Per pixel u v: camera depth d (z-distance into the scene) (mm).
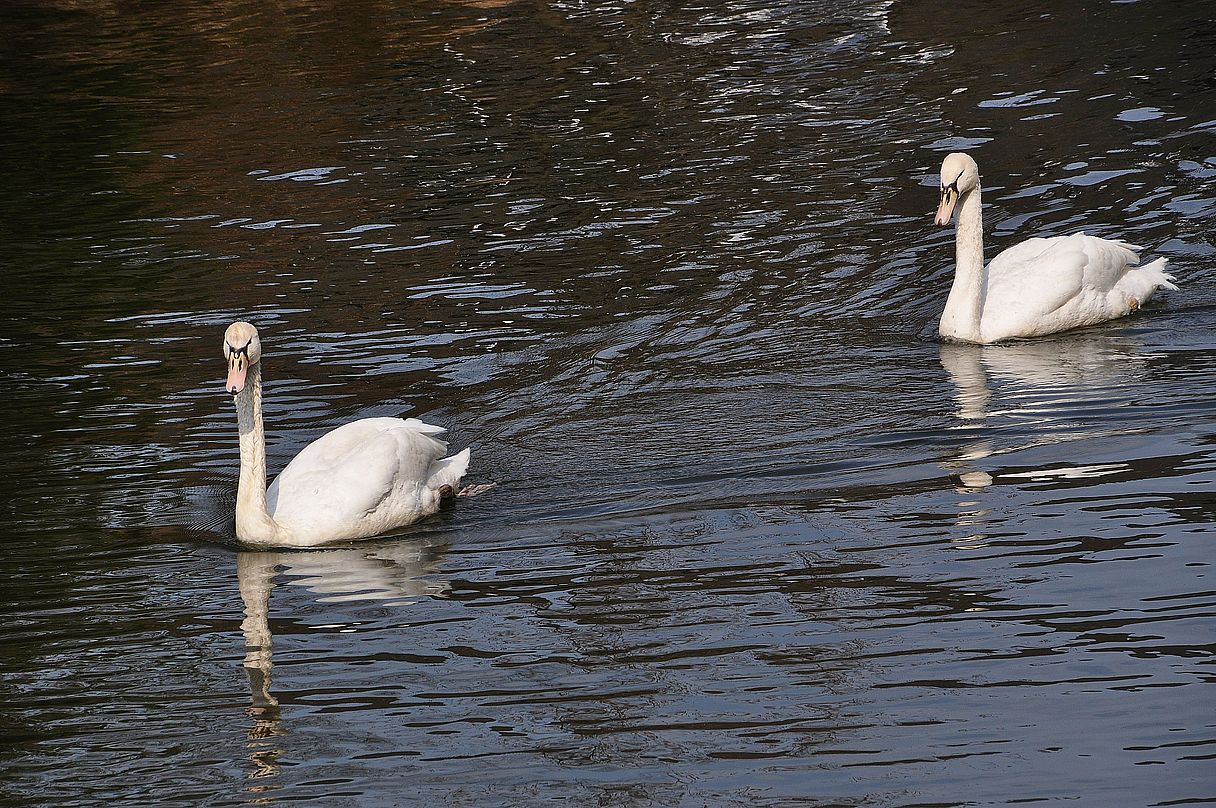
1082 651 10953
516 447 15797
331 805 9672
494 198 24172
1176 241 20469
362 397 17219
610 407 16609
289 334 19250
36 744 10672
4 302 20844
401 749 10305
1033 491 13781
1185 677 10500
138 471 15578
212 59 34969
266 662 11680
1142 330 17906
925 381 16750
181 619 12500
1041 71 28984
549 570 13031
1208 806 9078
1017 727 10078
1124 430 14945
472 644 11773
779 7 36656
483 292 20297
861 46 32344
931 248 20969
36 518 14586
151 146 28344
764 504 14039
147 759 10391
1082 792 9305
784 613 11891
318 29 37344
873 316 18875
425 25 37094
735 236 21828
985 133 25672
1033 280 18031
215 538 14148
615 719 10508
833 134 26328
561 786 9734
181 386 17750
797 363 17531
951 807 9250
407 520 14312
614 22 36250
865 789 9484
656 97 29484
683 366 17625
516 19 37281
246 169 26594
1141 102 26391
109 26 38969
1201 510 13047
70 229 23984
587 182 24734
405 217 23562
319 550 13883
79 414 17078
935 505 13672
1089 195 22453
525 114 28938
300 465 14492
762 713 10461
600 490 14664
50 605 12867
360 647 11844
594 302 19750
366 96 31031
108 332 19547
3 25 39500
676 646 11500
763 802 9398
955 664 10914
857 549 12930
